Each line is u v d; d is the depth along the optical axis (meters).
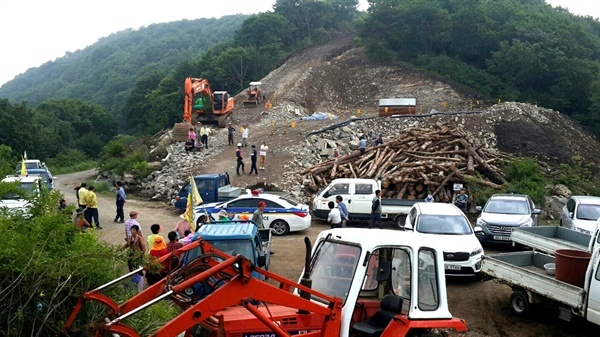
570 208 18.75
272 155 32.38
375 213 18.70
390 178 25.08
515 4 86.00
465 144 28.47
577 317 10.07
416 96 64.88
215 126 44.78
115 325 4.96
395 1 78.62
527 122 42.25
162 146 37.66
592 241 11.88
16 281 6.18
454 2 81.62
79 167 58.69
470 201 24.45
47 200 8.27
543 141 40.50
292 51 97.19
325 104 63.12
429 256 6.94
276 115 49.34
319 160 31.83
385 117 39.94
